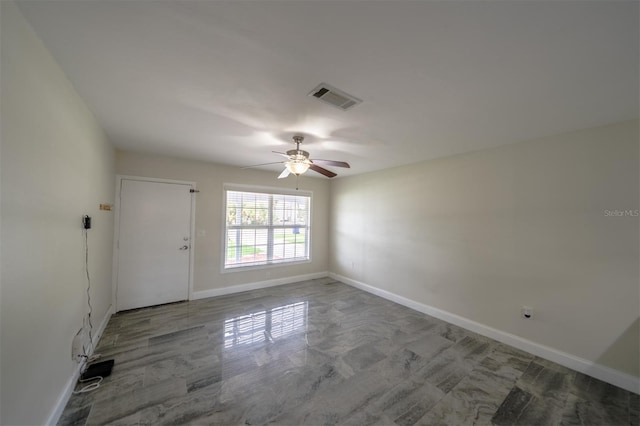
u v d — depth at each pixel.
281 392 1.88
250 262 4.52
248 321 3.13
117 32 1.20
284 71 1.49
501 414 1.72
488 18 1.05
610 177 2.12
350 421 1.63
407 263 3.81
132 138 2.81
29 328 1.23
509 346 2.64
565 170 2.36
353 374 2.12
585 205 2.24
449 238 3.28
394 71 1.46
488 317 2.86
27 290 1.21
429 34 1.16
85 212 2.05
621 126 2.08
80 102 1.85
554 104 1.82
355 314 3.43
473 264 3.02
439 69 1.43
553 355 2.37
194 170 3.88
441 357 2.40
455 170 3.23
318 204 5.32
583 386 2.02
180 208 3.76
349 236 4.93
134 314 3.27
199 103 1.93
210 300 3.87
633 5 0.96
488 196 2.90
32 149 1.23
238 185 4.30
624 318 2.04
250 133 2.57
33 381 1.28
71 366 1.81
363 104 1.88
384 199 4.23
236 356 2.35
